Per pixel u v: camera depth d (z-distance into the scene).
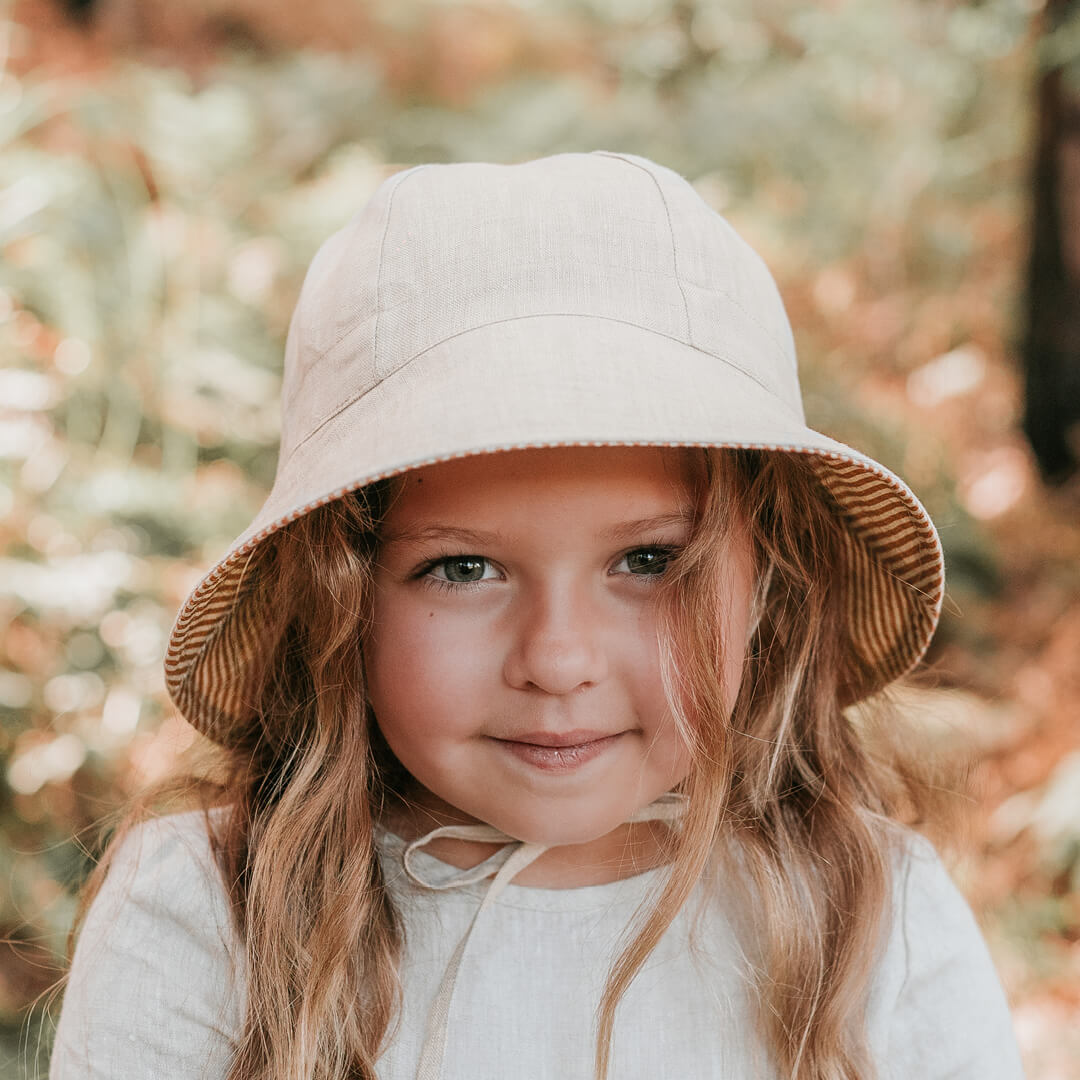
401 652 0.99
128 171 3.24
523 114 4.37
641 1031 1.06
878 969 1.13
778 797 1.20
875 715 1.38
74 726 2.29
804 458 1.10
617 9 5.03
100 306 2.86
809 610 1.17
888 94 4.56
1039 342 3.71
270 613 1.14
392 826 1.14
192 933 1.10
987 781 2.71
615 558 0.98
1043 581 3.42
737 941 1.11
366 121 4.26
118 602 2.46
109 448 2.79
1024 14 4.16
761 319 1.03
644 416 0.87
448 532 0.94
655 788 1.02
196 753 1.30
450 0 4.89
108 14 4.01
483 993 1.06
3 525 2.41
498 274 0.95
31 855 2.13
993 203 4.44
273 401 3.11
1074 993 2.36
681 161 4.37
